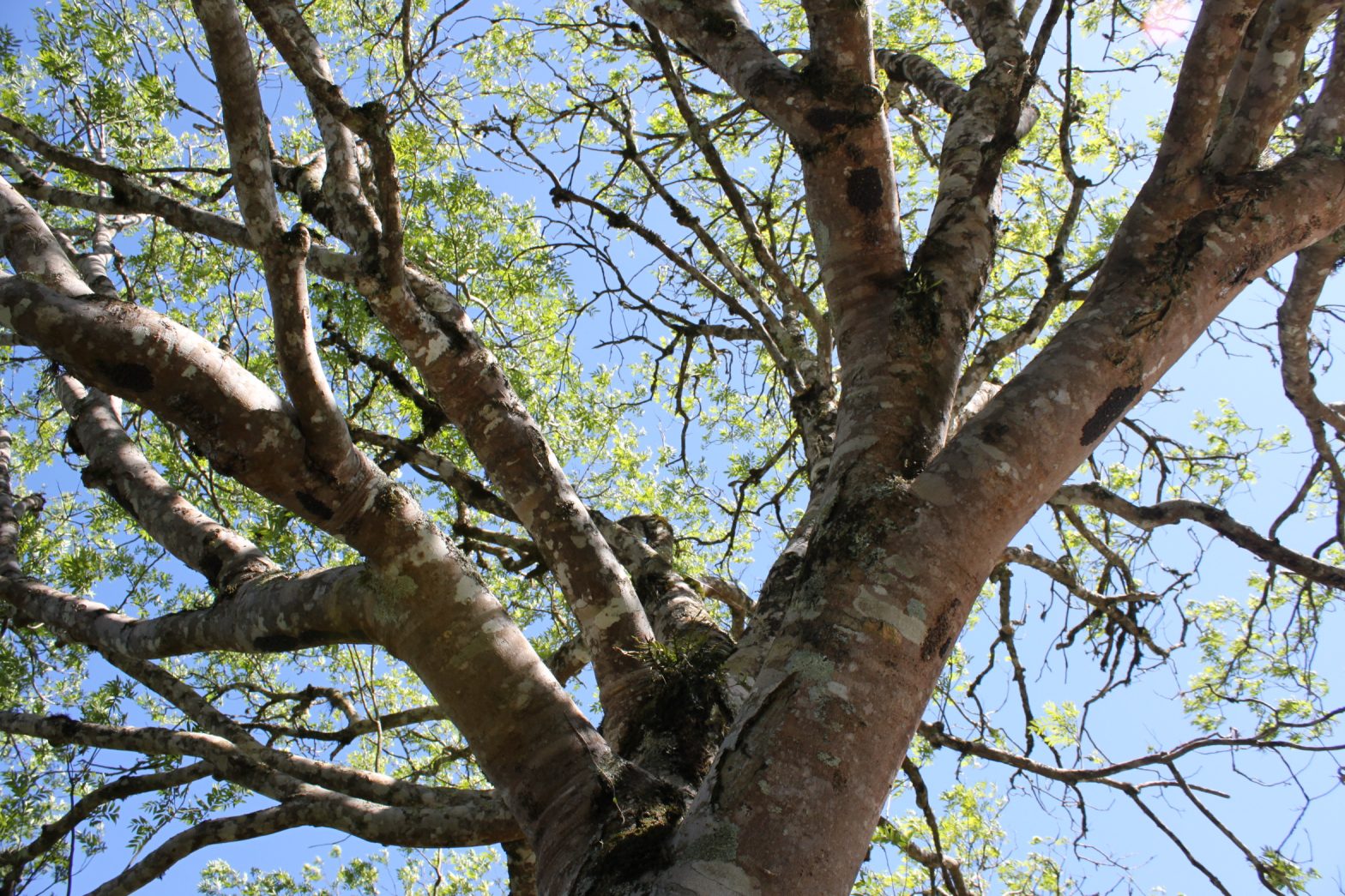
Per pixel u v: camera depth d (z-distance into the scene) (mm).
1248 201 2975
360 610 3014
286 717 6449
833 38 3250
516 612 7602
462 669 2877
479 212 8055
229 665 7297
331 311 6590
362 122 3092
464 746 6488
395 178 3334
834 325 3254
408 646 2934
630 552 4660
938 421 2916
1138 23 5758
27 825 5559
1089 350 2775
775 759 2266
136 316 2666
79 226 7371
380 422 8164
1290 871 5184
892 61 5402
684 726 3047
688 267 6043
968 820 7051
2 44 5711
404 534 2955
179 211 4348
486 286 8281
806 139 3287
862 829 2266
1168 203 2990
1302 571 5016
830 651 2391
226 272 7574
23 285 2615
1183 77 2980
